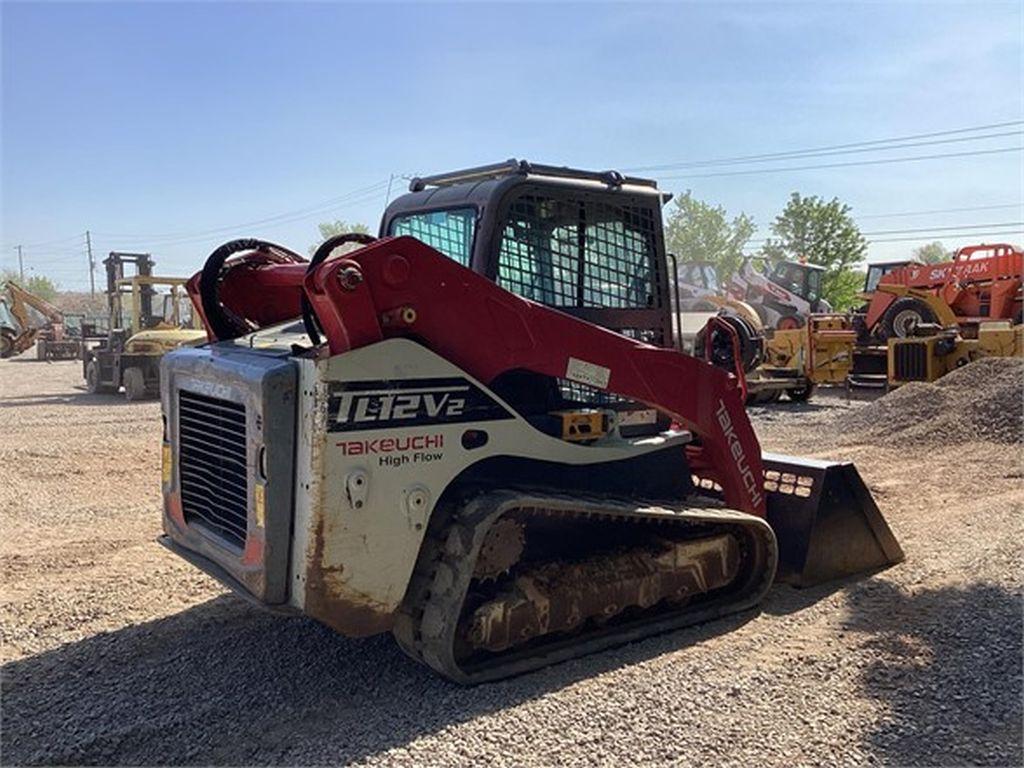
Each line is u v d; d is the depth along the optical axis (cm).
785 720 368
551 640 436
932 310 1822
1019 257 1739
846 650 443
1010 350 1499
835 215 5350
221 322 482
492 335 406
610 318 477
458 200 453
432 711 376
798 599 527
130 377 1778
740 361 527
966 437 1062
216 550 413
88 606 521
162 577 580
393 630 412
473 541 385
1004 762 334
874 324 1938
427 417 385
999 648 434
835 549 558
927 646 444
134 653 449
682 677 410
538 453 424
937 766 332
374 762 336
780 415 1441
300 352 383
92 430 1305
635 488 480
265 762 339
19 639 471
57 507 802
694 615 482
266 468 367
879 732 357
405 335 384
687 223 7031
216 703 390
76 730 367
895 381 1609
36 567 608
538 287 450
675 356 479
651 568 459
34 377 2509
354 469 366
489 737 353
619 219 483
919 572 571
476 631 399
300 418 367
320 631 470
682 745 348
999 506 740
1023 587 525
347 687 404
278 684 408
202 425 429
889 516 732
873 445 1095
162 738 361
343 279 361
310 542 361
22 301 3569
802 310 2247
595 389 456
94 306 7856
